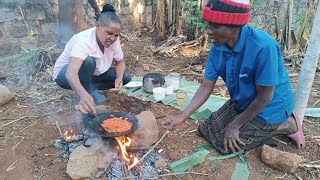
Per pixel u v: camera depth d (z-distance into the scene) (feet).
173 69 14.52
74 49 8.45
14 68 13.47
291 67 14.92
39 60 13.67
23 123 9.83
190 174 7.86
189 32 17.46
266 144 8.82
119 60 10.12
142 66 14.78
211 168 8.08
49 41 16.07
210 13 6.82
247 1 6.81
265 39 7.32
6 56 14.38
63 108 10.73
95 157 7.72
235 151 8.52
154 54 16.21
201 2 16.05
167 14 17.78
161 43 17.46
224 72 8.28
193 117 10.23
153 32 19.63
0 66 13.48
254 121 8.52
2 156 8.39
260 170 8.12
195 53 16.44
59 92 11.82
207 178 7.79
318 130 9.86
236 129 8.35
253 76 7.72
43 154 8.38
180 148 8.78
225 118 9.01
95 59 9.26
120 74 10.23
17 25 15.58
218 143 8.65
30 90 11.96
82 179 7.49
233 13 6.70
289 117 8.82
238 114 8.86
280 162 8.00
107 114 8.54
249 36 7.38
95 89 11.02
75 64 8.35
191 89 12.37
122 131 7.68
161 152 8.54
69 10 14.67
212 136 8.90
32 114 10.35
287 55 15.53
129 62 14.99
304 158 8.57
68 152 8.30
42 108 10.73
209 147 8.86
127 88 12.16
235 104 8.75
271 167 8.19
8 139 9.05
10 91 11.50
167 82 12.33
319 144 9.11
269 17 16.92
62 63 9.52
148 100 11.36
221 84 12.81
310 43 8.70
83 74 9.39
